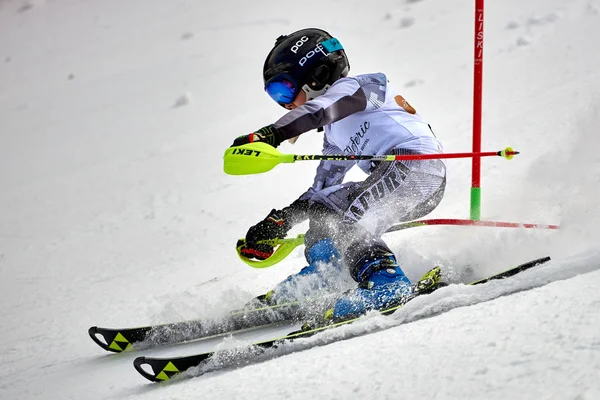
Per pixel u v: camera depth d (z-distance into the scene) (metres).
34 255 23.47
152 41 59.06
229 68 46.25
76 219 26.86
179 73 47.91
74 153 36.97
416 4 49.53
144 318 15.50
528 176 15.72
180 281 17.81
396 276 11.59
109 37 64.50
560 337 7.18
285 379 8.63
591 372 6.34
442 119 26.92
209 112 38.28
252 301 13.37
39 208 29.31
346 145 13.20
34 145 40.28
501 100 27.09
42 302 18.50
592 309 7.61
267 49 48.81
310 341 10.44
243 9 60.72
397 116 12.76
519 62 31.38
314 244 13.20
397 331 9.30
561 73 28.11
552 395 6.18
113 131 39.34
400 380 7.42
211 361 10.66
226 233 21.55
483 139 23.09
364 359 8.43
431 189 12.66
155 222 24.39
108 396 10.81
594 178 14.24
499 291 9.89
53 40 68.31
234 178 27.30
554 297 8.42
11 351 15.00
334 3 55.47
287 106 13.37
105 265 21.03
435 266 12.98
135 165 32.34
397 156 11.76
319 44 12.84
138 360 10.76
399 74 34.56
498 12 41.09
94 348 14.20
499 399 6.39
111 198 28.48
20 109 49.22
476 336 7.89
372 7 51.69
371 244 12.02
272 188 25.19
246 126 33.94
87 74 54.66
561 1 39.28
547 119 23.09
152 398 9.80
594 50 29.97
